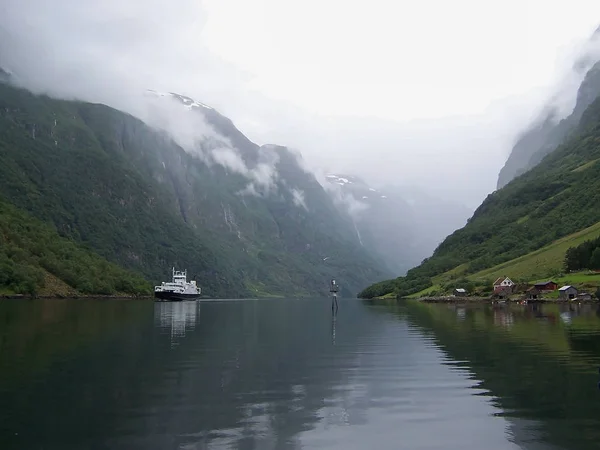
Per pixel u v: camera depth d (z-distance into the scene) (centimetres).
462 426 2311
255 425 2322
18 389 2928
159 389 2981
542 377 3284
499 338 5462
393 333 6334
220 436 2170
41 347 4534
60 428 2244
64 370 3488
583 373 3388
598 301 13588
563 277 16512
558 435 2186
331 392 2941
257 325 7800
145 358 4084
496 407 2606
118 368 3603
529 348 4581
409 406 2642
